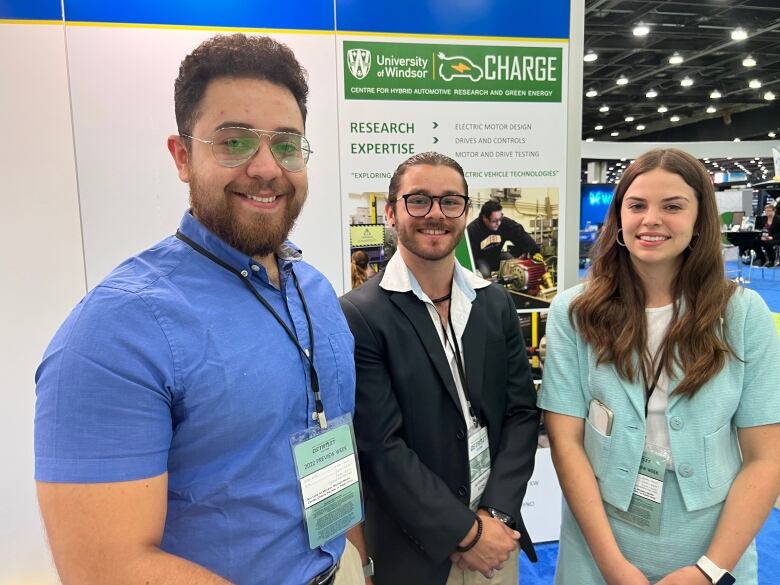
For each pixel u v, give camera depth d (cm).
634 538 121
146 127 191
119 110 189
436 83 210
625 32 786
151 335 72
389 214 139
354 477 101
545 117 219
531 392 147
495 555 121
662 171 119
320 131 204
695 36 825
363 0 201
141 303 73
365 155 208
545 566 225
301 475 89
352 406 105
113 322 70
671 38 841
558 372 134
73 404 67
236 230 83
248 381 80
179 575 70
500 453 138
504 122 216
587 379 129
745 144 1482
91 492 66
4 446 193
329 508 95
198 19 191
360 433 126
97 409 67
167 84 191
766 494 114
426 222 127
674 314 122
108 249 193
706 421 116
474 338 135
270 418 82
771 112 1425
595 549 121
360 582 109
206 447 77
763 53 956
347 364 103
